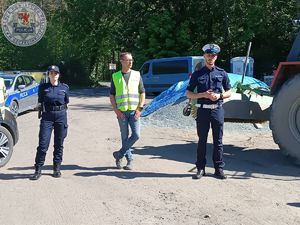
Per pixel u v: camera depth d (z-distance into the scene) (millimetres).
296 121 5465
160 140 7379
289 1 18672
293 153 5461
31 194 4340
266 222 3586
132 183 4715
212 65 4785
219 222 3590
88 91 22438
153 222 3600
